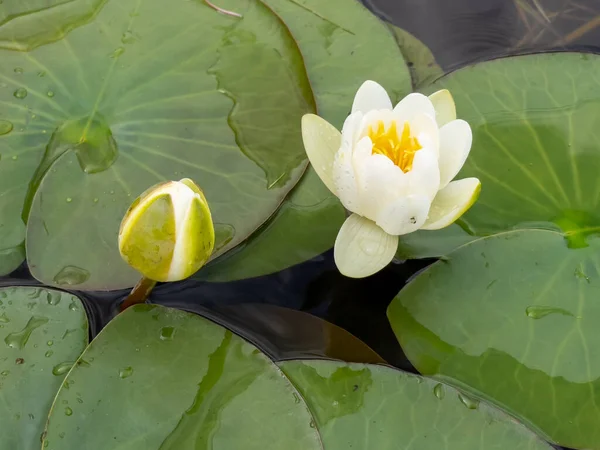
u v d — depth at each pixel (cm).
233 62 122
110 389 112
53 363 113
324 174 117
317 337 117
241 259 118
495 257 118
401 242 120
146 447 111
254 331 117
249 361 114
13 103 118
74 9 122
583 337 116
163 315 114
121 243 111
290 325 118
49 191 116
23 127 118
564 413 114
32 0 122
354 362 115
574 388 115
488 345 116
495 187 121
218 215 117
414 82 127
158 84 120
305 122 117
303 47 125
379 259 116
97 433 111
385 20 131
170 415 112
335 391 114
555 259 118
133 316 114
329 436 113
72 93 119
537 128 122
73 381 112
